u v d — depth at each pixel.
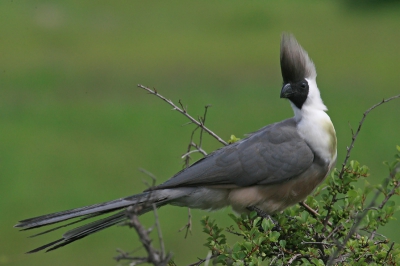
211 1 37.47
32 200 15.17
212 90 23.47
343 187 6.66
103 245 13.46
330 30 31.16
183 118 20.48
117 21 33.00
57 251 13.27
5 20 31.92
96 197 15.21
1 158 17.72
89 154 17.94
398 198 12.43
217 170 7.50
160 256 4.22
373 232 6.38
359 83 23.70
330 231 6.67
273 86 23.78
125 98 22.70
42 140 19.05
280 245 6.27
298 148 7.57
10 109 21.56
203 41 30.25
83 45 29.02
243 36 31.16
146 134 19.16
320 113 7.79
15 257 13.09
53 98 22.73
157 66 26.55
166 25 32.78
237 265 5.88
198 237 13.34
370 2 35.44
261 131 7.85
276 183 7.55
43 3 34.97
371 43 28.89
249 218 6.75
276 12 35.12
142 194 7.02
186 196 7.54
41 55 27.41
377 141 17.67
